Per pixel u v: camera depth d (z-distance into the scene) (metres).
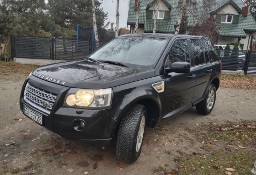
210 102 6.51
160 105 4.22
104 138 3.46
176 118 6.09
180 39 5.14
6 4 23.89
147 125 4.42
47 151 4.15
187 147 4.61
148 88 3.94
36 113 3.64
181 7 16.97
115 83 3.55
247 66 15.40
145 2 31.45
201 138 5.03
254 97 9.22
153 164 3.97
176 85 4.66
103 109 3.38
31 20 21.19
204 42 6.17
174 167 3.93
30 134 4.73
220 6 30.95
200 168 3.93
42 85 3.64
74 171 3.68
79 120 3.34
